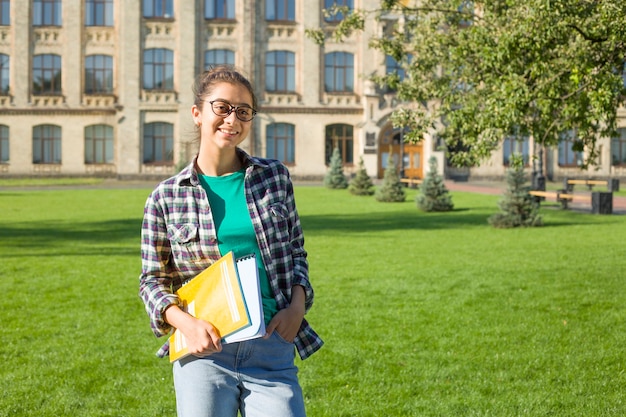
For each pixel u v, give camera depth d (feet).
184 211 10.02
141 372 20.98
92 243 53.47
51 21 161.48
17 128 161.68
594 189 142.20
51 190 123.24
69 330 26.04
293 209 10.62
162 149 161.48
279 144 164.35
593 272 37.19
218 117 9.92
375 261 43.19
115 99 162.30
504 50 33.37
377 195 100.78
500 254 45.65
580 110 32.27
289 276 10.25
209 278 9.60
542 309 28.58
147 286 9.96
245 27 160.86
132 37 159.33
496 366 21.12
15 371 21.07
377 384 19.69
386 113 164.45
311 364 21.53
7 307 30.12
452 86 47.21
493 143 35.22
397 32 58.13
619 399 18.26
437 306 29.37
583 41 32.63
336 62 164.45
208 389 9.70
